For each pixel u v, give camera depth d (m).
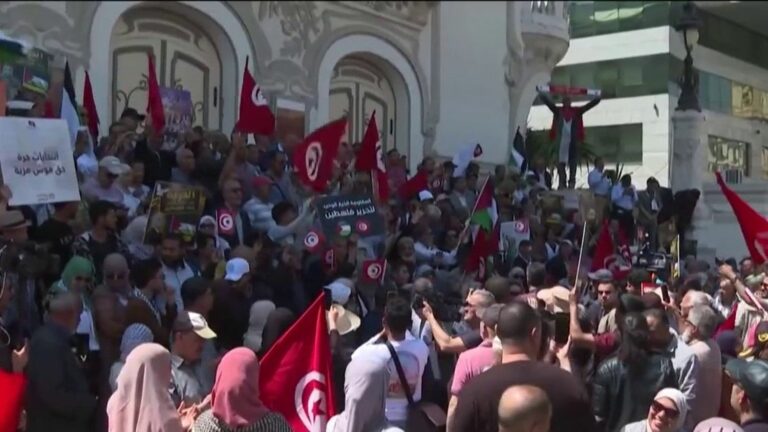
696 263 7.53
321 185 8.62
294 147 10.46
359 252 8.34
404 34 17.12
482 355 4.81
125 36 13.56
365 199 8.13
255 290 6.98
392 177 11.79
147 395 4.37
